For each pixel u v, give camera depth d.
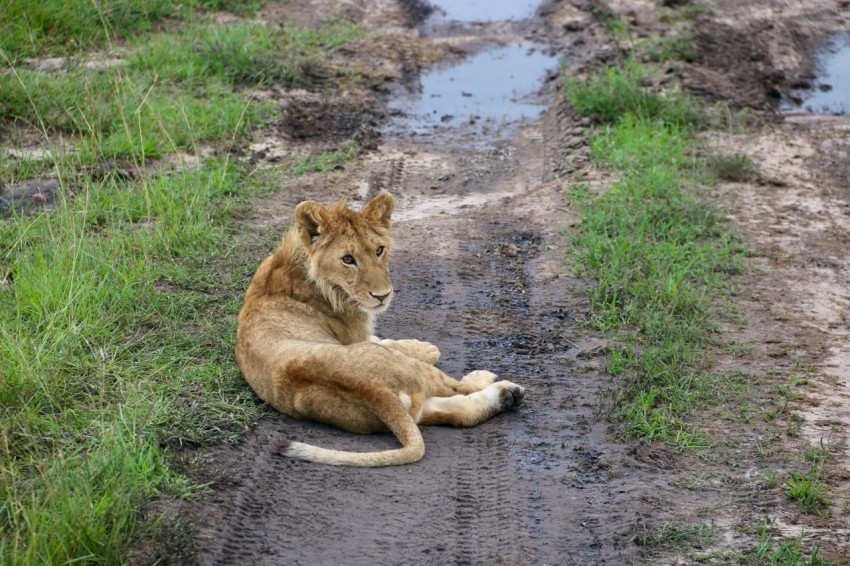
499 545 7.66
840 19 24.88
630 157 16.88
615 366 10.55
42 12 20.62
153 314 11.09
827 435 9.45
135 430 8.43
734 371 10.77
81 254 11.73
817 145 18.17
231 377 9.73
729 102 19.84
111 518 7.23
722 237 14.33
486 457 8.87
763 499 8.27
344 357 8.82
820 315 12.41
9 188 14.21
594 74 20.61
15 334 9.98
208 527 7.58
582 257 13.48
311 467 8.53
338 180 16.36
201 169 15.80
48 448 8.29
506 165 17.42
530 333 11.62
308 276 9.77
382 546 7.59
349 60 22.17
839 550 7.55
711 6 25.11
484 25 25.16
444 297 12.57
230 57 20.75
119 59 20.11
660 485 8.45
